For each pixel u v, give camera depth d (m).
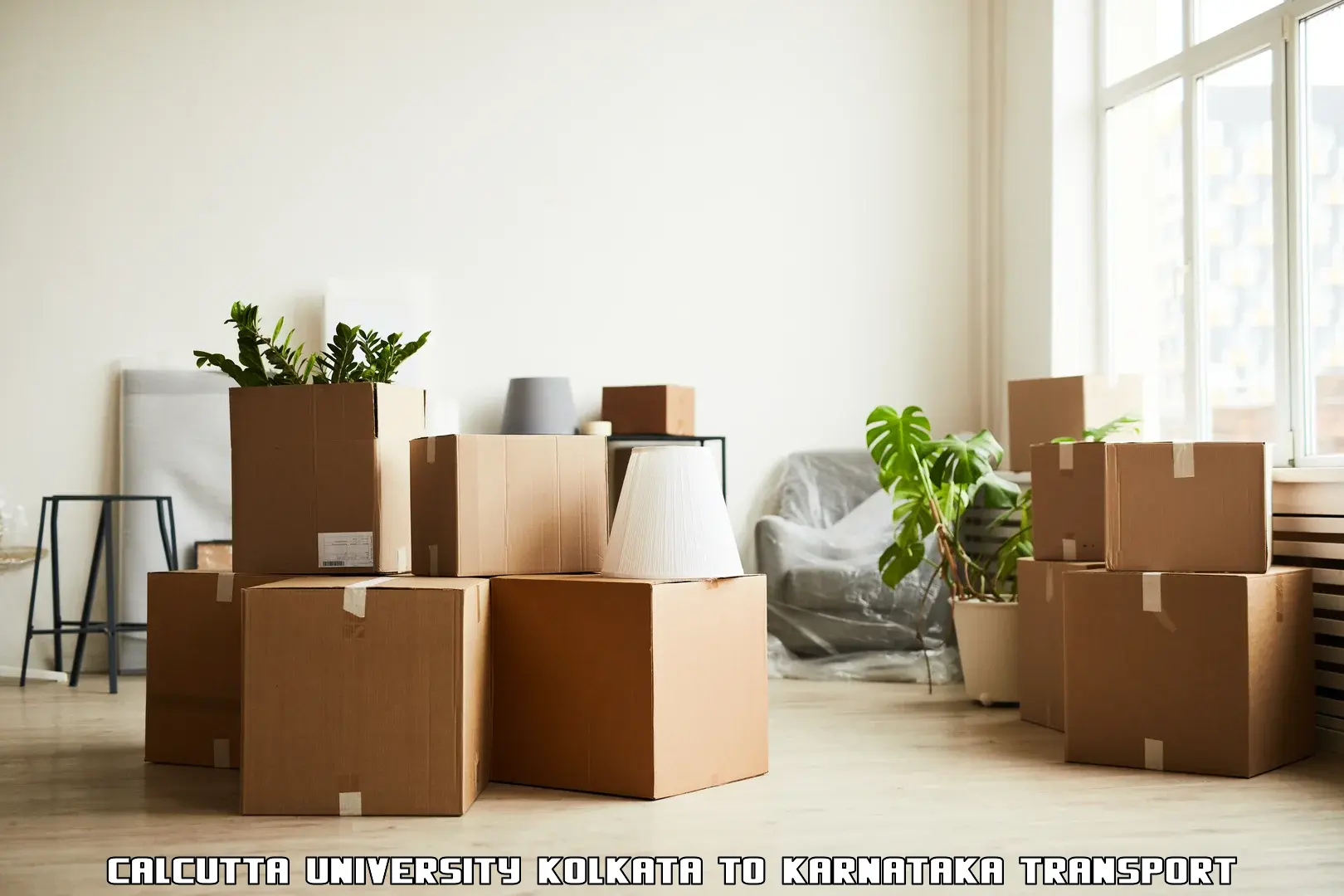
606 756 2.57
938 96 5.21
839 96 5.16
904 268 5.20
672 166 5.04
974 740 3.21
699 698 2.63
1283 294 3.48
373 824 2.35
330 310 4.75
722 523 2.73
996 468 4.85
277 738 2.43
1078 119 4.70
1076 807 2.48
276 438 2.81
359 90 4.84
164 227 4.72
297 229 4.79
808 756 3.00
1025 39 4.92
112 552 4.29
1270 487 2.86
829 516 4.91
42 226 4.66
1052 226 4.69
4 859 2.12
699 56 5.07
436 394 4.84
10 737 3.31
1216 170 3.89
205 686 2.92
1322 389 3.35
